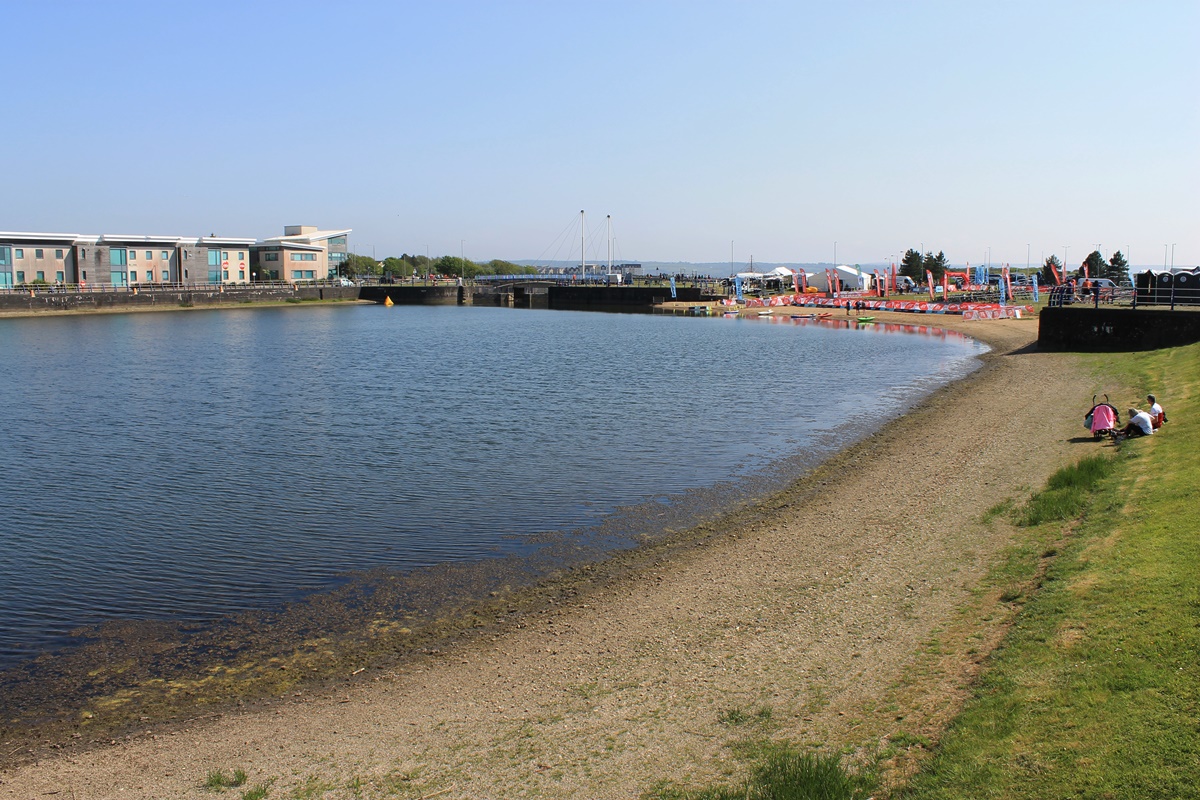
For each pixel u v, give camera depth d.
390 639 18.84
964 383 53.75
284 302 181.00
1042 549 19.89
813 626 17.73
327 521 27.52
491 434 41.69
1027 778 10.98
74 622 20.05
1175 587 15.03
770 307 148.38
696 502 28.91
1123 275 139.00
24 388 60.22
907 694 14.13
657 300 173.88
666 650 17.38
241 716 15.69
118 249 159.38
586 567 22.89
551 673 16.77
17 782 13.68
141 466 35.59
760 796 11.66
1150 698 11.90
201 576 22.83
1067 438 32.28
